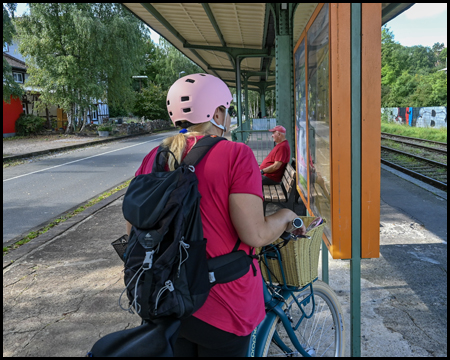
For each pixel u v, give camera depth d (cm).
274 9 628
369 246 199
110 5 2819
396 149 1675
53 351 278
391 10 188
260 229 140
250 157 142
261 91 2755
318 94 249
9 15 2075
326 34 207
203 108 152
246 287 145
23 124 3069
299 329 250
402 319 294
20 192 959
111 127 3078
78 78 2709
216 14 730
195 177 136
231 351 150
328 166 210
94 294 366
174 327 130
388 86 4469
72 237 550
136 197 133
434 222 527
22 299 361
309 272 195
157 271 125
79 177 1162
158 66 5384
